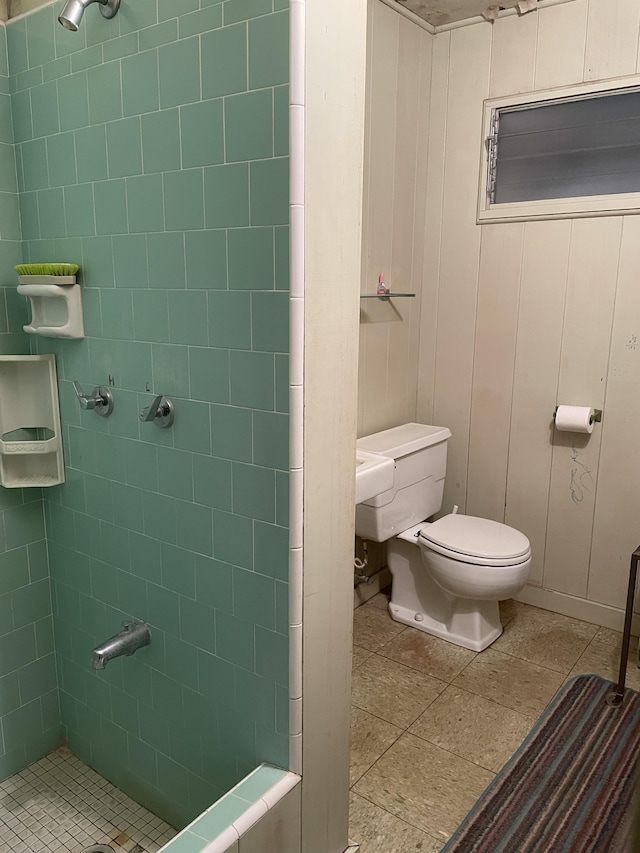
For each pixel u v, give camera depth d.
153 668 1.69
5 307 1.76
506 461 2.83
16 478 1.80
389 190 2.57
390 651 2.54
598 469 2.61
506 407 2.79
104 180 1.50
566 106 2.45
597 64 2.36
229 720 1.54
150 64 1.35
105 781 1.93
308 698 1.43
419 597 2.75
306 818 1.49
